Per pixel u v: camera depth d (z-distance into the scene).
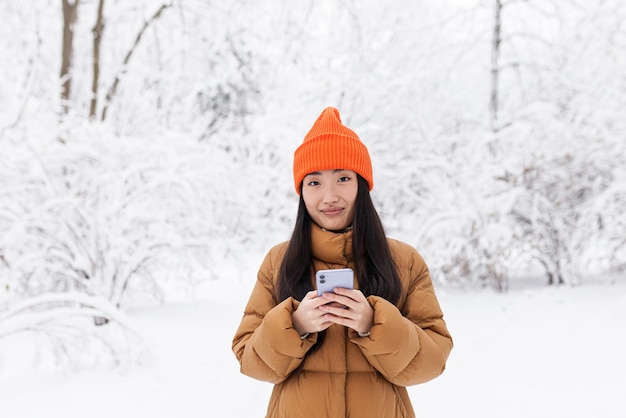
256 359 1.33
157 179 5.15
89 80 9.93
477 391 3.11
